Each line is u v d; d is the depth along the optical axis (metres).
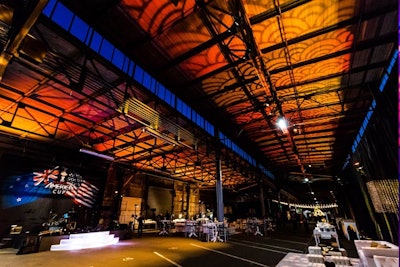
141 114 7.67
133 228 16.16
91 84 6.48
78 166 13.32
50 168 11.98
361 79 8.59
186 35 6.55
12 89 7.11
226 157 14.07
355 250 8.22
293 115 11.66
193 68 7.94
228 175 21.22
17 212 10.23
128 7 5.64
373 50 7.05
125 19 5.97
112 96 6.96
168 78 8.42
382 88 8.31
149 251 8.05
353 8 5.71
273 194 27.27
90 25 6.01
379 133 9.18
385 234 10.39
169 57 7.39
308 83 8.83
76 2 5.46
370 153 10.71
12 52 4.33
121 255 7.27
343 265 4.48
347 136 14.12
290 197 34.31
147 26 6.20
